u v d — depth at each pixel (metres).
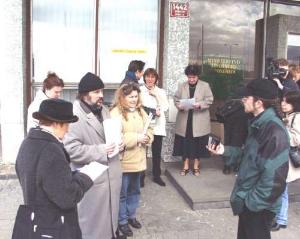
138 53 7.11
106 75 7.04
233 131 5.71
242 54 7.95
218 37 7.76
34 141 2.51
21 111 6.43
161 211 5.14
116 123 3.72
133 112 4.36
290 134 4.33
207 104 6.03
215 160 7.10
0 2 6.22
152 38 7.14
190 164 6.68
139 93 4.39
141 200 5.46
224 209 5.25
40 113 2.54
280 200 3.03
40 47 6.73
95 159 3.54
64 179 2.46
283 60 5.44
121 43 7.04
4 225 4.58
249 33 7.95
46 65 6.79
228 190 5.58
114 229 3.78
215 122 7.52
